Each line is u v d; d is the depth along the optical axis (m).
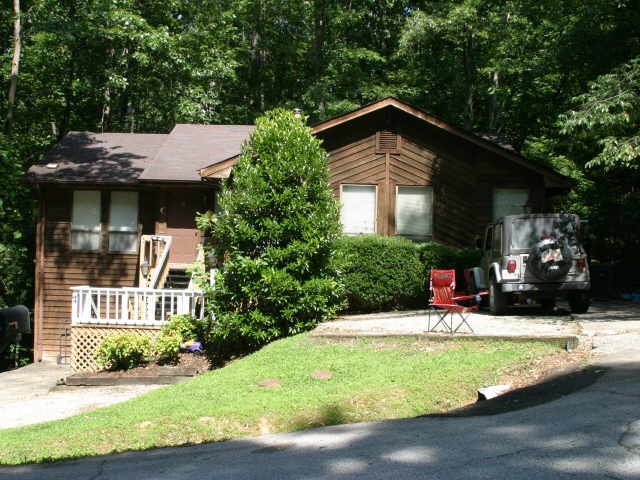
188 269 14.20
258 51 34.09
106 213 19.86
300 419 7.44
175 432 7.24
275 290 12.72
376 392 8.08
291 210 13.20
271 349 11.03
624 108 13.06
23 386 14.16
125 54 25.66
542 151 27.08
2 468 6.45
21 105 27.55
